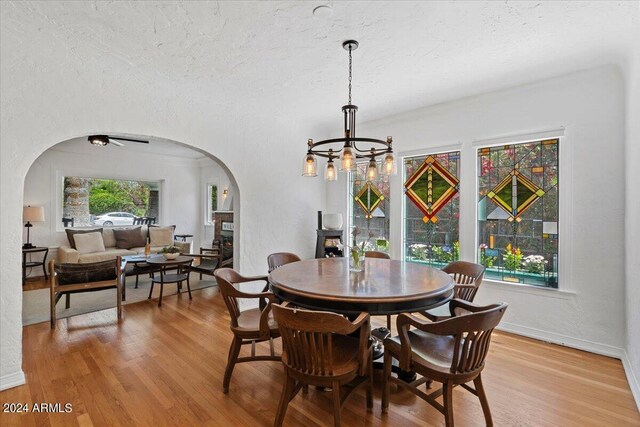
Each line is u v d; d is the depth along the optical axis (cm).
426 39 229
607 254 272
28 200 567
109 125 276
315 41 232
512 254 325
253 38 228
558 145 298
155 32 221
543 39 229
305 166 248
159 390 220
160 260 455
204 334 317
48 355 269
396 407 204
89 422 187
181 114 327
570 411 198
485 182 344
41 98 239
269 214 415
